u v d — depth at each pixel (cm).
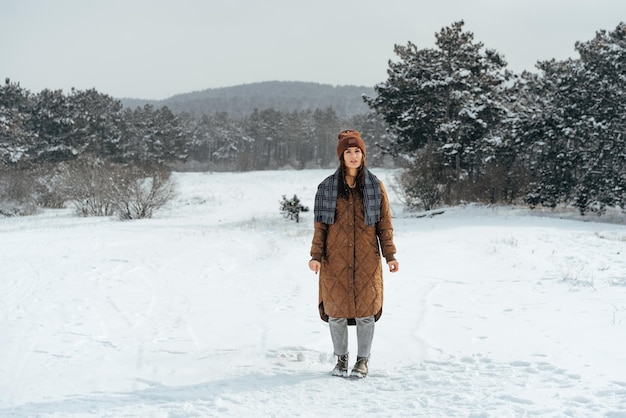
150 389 414
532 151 3331
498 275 1049
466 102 3528
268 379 425
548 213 2898
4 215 3784
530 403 336
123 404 377
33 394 422
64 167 4312
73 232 2298
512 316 666
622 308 688
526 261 1204
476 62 3559
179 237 2041
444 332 589
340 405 355
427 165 3466
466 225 2294
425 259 1320
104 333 664
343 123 14562
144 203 3331
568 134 2844
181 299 908
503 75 3622
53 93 6556
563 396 345
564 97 3005
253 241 1872
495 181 3347
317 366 472
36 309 836
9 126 5269
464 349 504
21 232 2311
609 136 2792
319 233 437
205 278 1140
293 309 788
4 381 466
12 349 584
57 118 6294
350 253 432
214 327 679
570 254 1291
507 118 3200
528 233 1855
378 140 10988
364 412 339
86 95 7881
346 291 430
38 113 6341
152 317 764
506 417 313
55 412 362
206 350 555
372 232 438
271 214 3488
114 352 562
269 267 1280
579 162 2927
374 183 436
